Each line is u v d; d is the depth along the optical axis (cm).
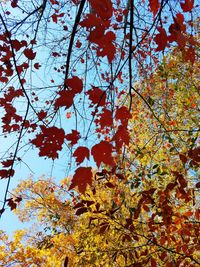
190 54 265
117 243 561
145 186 570
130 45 262
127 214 552
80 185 215
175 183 423
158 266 526
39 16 359
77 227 704
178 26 233
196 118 706
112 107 283
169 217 440
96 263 587
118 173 420
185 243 467
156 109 638
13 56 309
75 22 279
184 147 608
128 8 278
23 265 813
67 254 707
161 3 240
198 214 453
